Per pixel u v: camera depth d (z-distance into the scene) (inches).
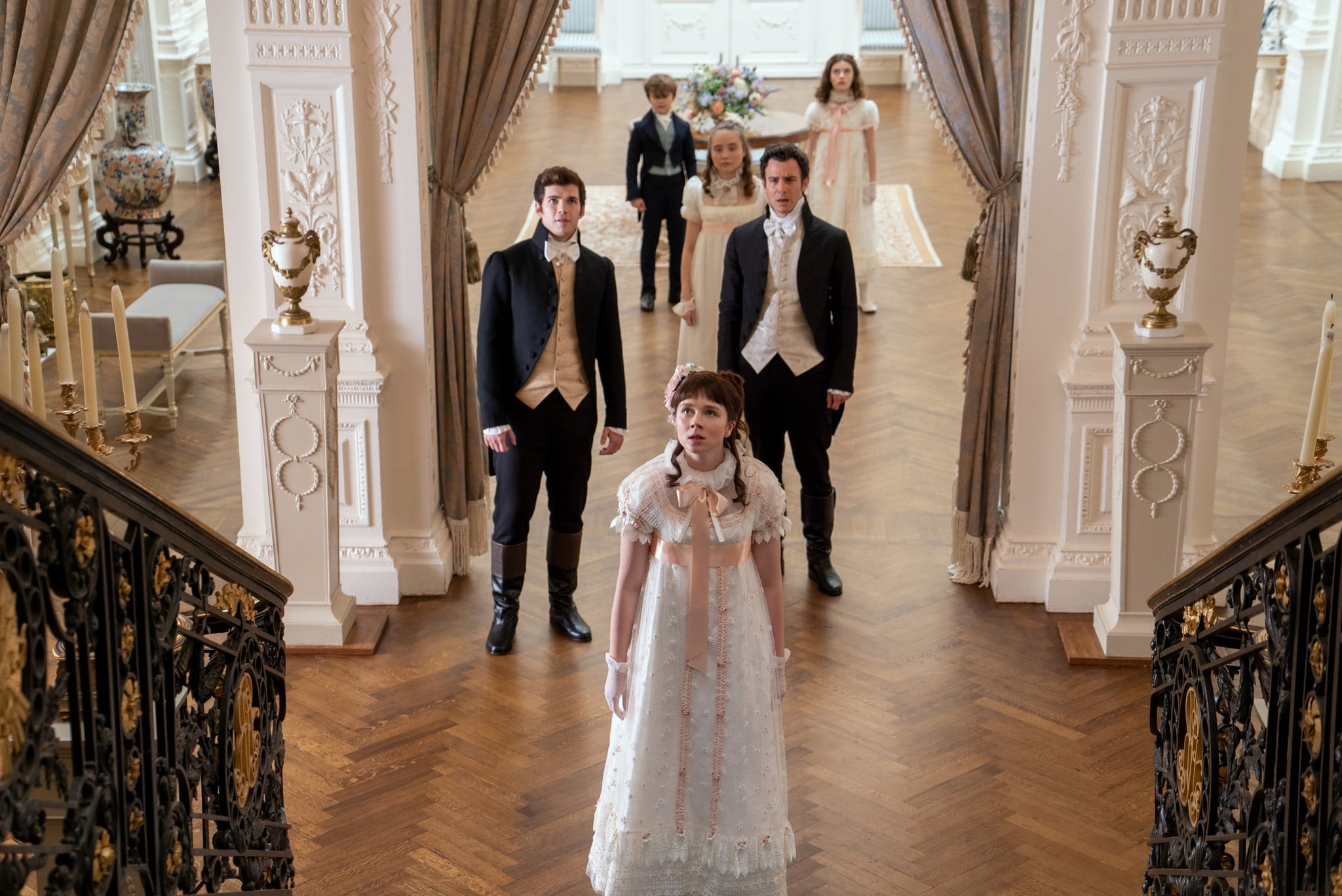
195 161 438.3
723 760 127.1
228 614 101.7
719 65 373.4
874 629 193.6
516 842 146.6
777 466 199.2
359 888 138.6
